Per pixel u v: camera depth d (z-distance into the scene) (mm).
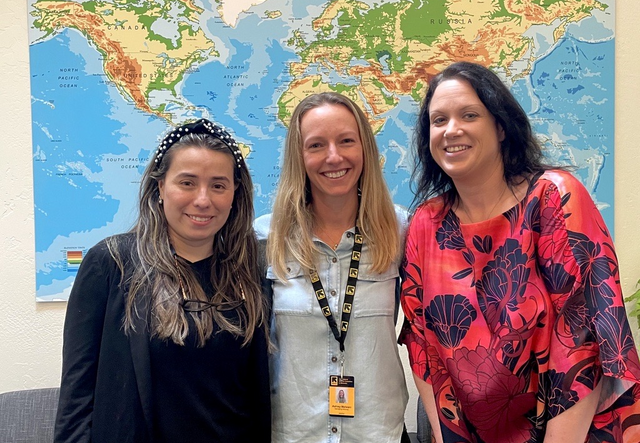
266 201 2145
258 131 2129
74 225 2102
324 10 2105
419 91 2131
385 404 1383
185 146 1278
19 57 2078
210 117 2115
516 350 1201
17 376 2123
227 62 2109
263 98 2123
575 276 1161
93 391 1259
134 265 1287
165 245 1310
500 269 1265
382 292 1426
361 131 1425
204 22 2096
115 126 2098
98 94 2090
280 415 1405
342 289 1420
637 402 1227
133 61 2090
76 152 2094
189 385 1237
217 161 1285
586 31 2133
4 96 2082
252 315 1339
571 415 1148
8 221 2098
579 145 2152
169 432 1221
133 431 1194
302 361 1391
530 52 2133
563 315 1177
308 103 1426
